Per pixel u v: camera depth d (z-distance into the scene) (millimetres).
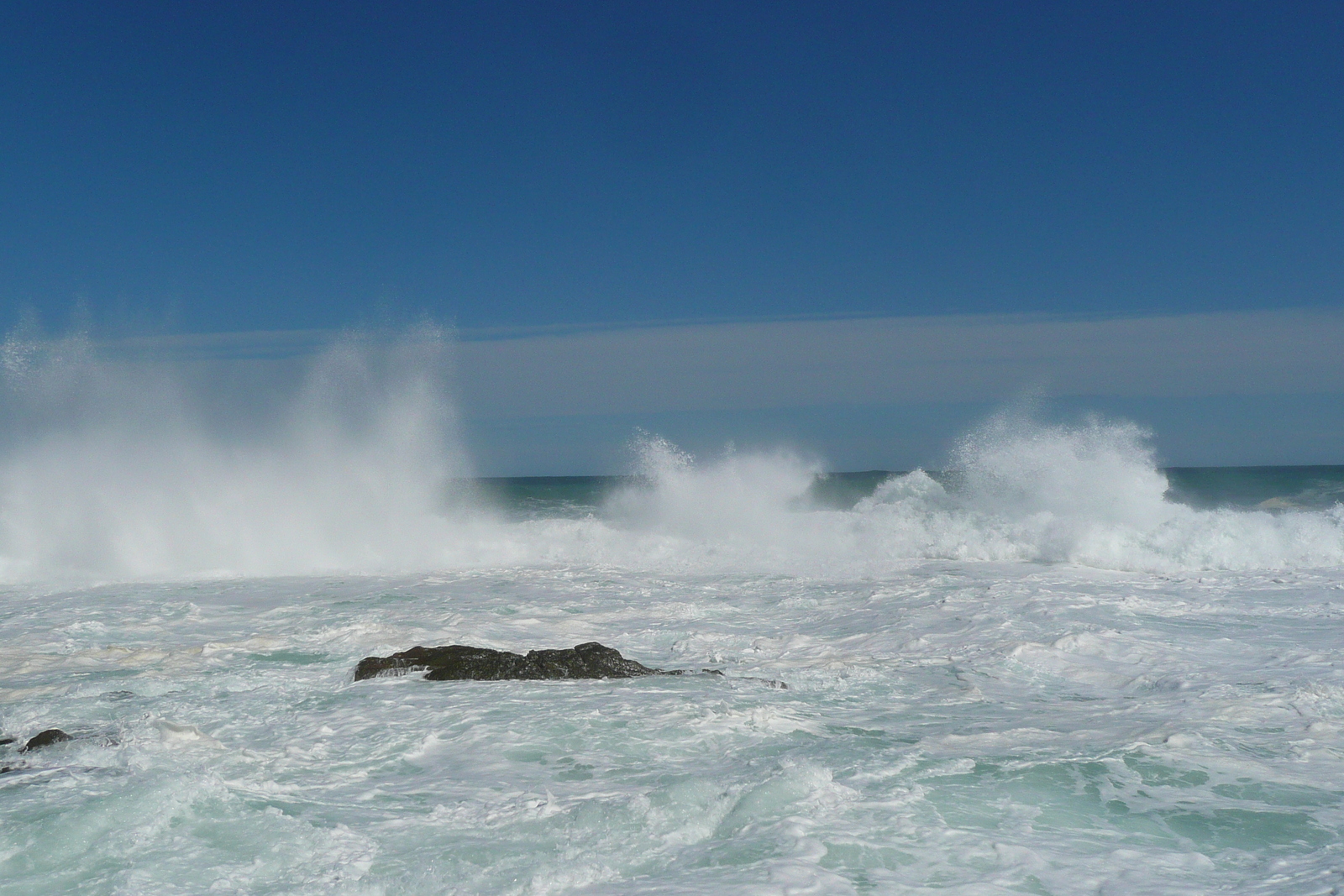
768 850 4188
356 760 5695
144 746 5816
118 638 10070
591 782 5266
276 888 3855
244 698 7223
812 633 10062
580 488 45500
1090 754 5602
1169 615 10477
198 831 4461
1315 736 5914
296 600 12570
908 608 11266
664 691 7340
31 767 5438
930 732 6203
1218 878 3908
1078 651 8688
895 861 4074
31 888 3865
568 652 8195
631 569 15703
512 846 4320
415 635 9445
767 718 6508
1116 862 4062
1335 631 9492
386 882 3936
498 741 6031
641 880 3914
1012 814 4668
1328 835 4391
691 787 5008
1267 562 14617
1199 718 6371
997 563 15852
